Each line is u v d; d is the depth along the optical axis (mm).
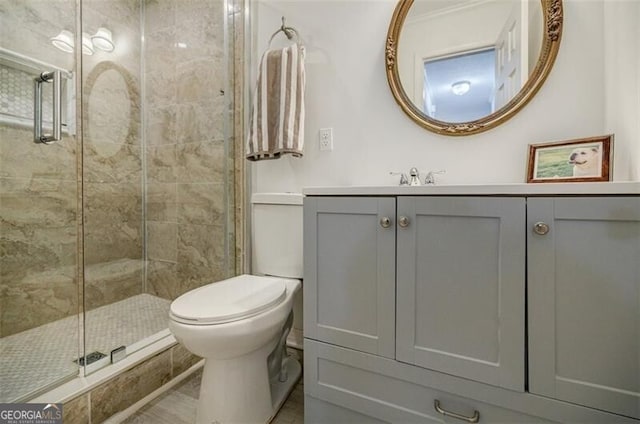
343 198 906
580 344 659
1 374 1087
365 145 1409
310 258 961
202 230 1816
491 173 1188
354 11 1426
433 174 1264
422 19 1301
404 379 833
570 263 662
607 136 943
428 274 797
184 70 1854
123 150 1931
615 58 945
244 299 1015
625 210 616
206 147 1784
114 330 1512
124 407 1101
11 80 1407
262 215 1430
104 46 1820
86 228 1743
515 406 715
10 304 1415
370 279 873
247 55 1658
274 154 1419
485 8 1211
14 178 1426
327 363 944
